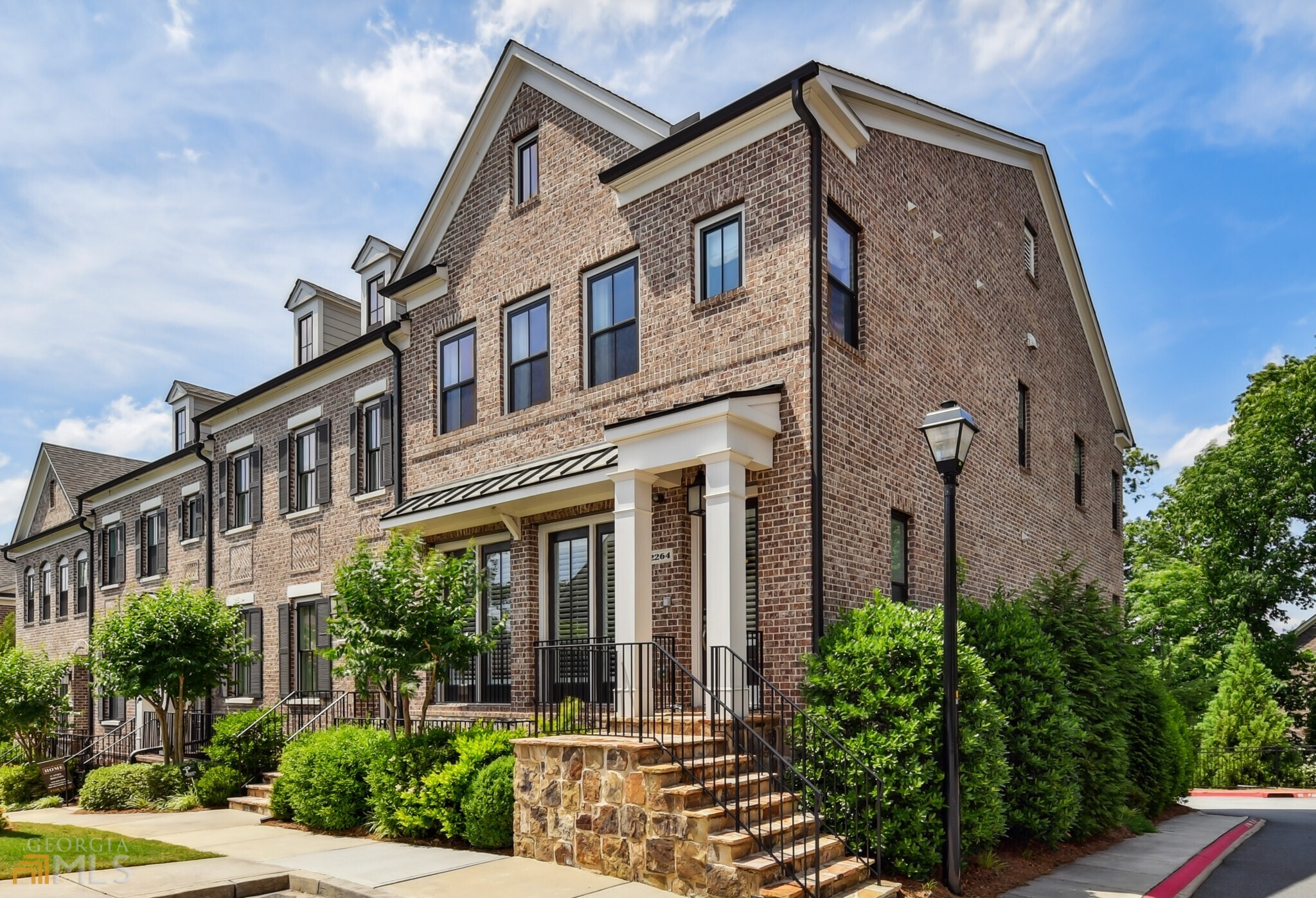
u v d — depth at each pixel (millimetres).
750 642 10695
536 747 9297
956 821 8328
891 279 12141
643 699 10312
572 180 13523
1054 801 10383
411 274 15742
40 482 32031
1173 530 34781
